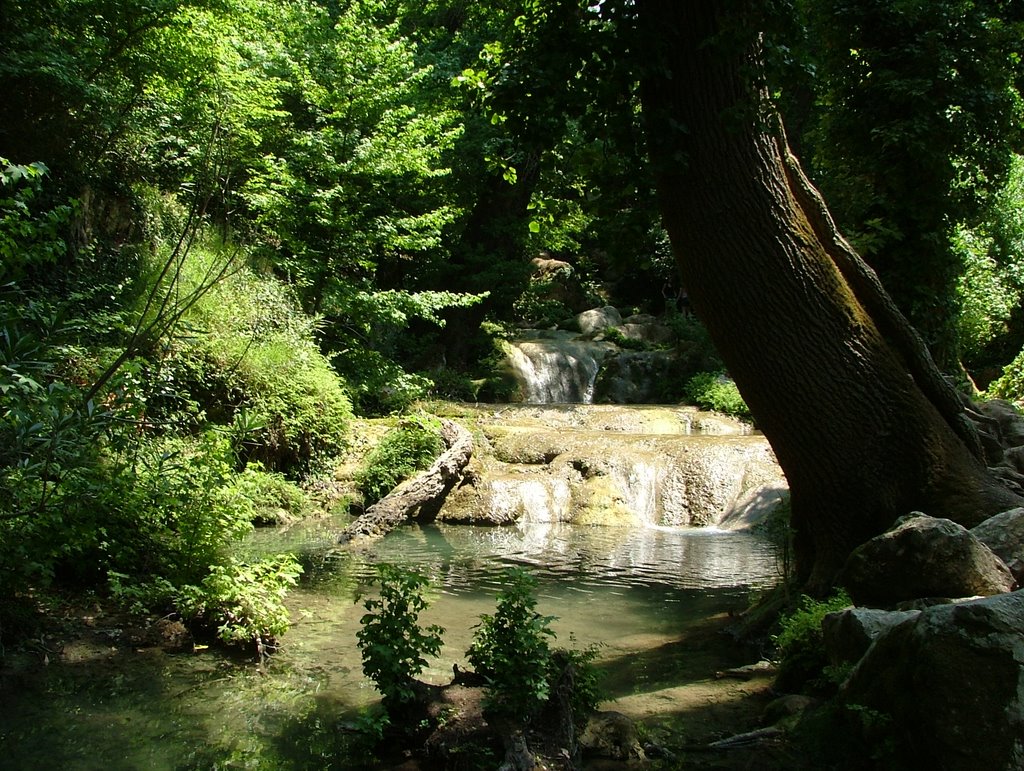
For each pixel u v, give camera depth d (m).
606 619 7.66
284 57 16.44
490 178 21.89
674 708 4.93
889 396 6.01
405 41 17.42
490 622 4.64
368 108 16.70
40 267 10.15
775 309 5.86
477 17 20.69
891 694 3.78
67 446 5.38
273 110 15.87
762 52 5.70
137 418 7.28
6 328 5.23
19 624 5.71
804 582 6.59
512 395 21.33
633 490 14.45
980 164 10.34
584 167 6.11
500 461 15.37
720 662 6.15
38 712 4.66
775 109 5.84
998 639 3.38
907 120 9.68
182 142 14.91
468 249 22.09
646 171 5.80
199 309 12.15
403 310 17.45
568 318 27.42
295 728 4.59
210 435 7.61
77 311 9.95
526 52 5.91
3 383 4.92
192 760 4.11
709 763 4.06
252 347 12.78
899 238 9.52
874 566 4.81
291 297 15.51
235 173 15.97
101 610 6.33
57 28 11.58
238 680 5.40
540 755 3.97
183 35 13.10
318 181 16.67
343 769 4.04
